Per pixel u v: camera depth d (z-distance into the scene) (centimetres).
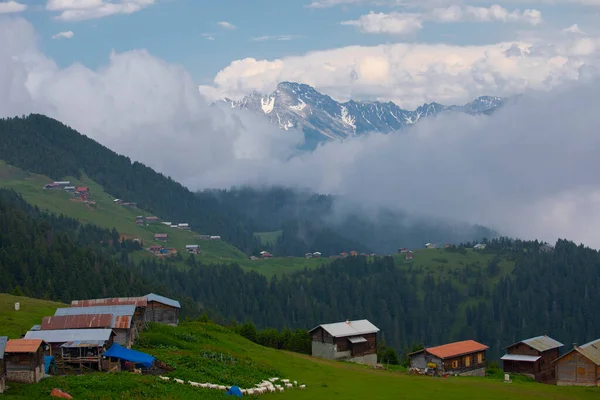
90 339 7600
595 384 10369
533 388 9425
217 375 7575
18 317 9369
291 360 9975
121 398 6062
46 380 6406
